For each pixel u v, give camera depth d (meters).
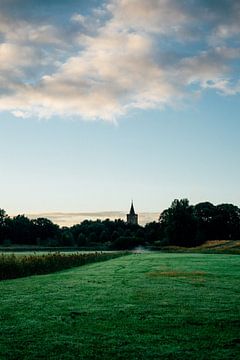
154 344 11.75
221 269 36.78
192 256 63.00
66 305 17.83
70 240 148.50
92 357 10.62
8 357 10.62
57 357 10.62
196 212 164.38
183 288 23.31
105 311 16.38
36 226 191.75
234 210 165.00
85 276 31.66
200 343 11.85
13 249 119.12
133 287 23.97
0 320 14.85
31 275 37.06
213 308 16.92
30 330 13.34
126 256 68.62
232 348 11.38
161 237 156.38
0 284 26.88
